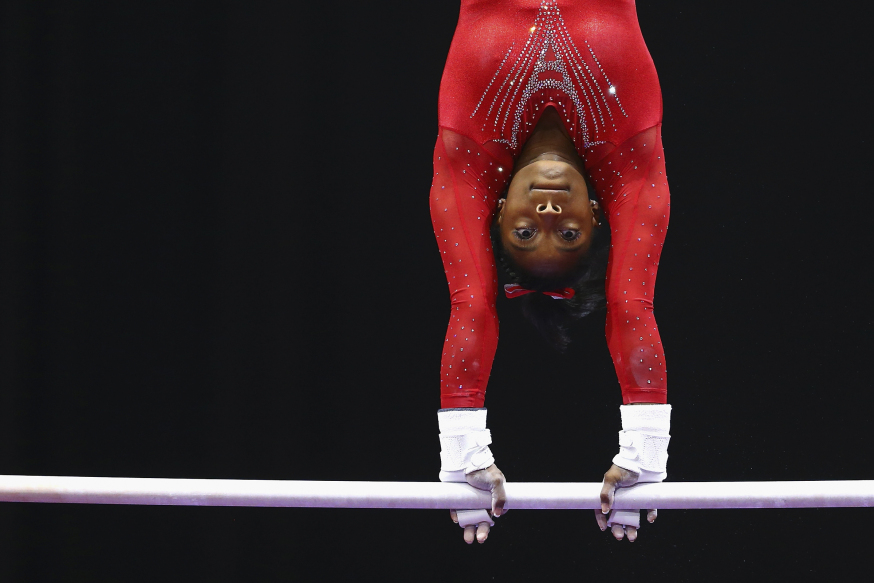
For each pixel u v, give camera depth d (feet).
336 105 41.29
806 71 39.63
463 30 23.15
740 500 21.63
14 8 40.32
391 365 41.34
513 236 21.93
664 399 21.89
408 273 41.63
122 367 40.93
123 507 40.40
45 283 40.88
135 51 41.06
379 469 40.81
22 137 40.57
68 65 40.86
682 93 40.88
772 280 39.88
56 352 40.83
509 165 23.22
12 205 40.47
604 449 41.50
